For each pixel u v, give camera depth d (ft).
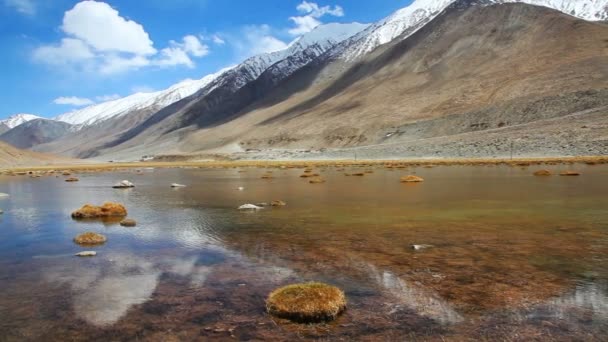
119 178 183.32
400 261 36.17
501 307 26.23
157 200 87.76
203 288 30.53
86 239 46.70
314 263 36.14
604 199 74.02
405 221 55.31
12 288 31.19
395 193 90.22
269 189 107.04
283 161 441.68
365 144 513.04
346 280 31.60
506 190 91.81
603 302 26.68
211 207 74.08
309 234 48.14
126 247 43.93
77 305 27.78
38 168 357.82
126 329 24.22
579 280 30.66
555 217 56.24
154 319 25.44
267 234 48.70
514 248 39.83
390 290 29.40
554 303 26.66
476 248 40.11
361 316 25.30
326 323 24.49
